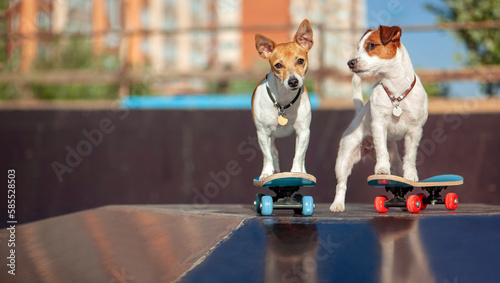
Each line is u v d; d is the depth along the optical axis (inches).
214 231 121.0
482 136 283.9
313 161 292.2
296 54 128.2
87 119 311.3
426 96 136.6
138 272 110.3
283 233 112.8
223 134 308.5
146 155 308.3
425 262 102.5
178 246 118.2
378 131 135.2
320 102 336.2
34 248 141.2
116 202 303.7
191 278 101.3
